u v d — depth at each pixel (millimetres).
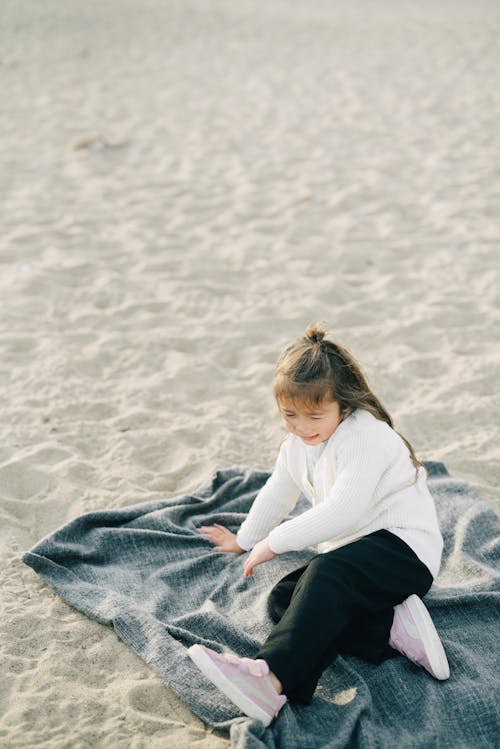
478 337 4695
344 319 4977
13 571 2928
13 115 9695
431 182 7195
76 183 7453
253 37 13992
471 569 2797
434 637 2410
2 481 3463
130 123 9336
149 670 2502
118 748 2234
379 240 6086
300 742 2178
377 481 2529
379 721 2299
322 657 2355
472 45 12531
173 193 7141
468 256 5758
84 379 4316
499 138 8266
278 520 2859
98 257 5883
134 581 2865
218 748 2219
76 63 12289
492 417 3949
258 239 6160
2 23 14906
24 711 2344
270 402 4160
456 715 2283
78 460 3602
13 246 6051
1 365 4434
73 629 2650
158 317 5000
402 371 4367
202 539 3041
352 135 8641
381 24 14711
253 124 9188
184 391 4246
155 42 13672
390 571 2432
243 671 2207
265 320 4957
